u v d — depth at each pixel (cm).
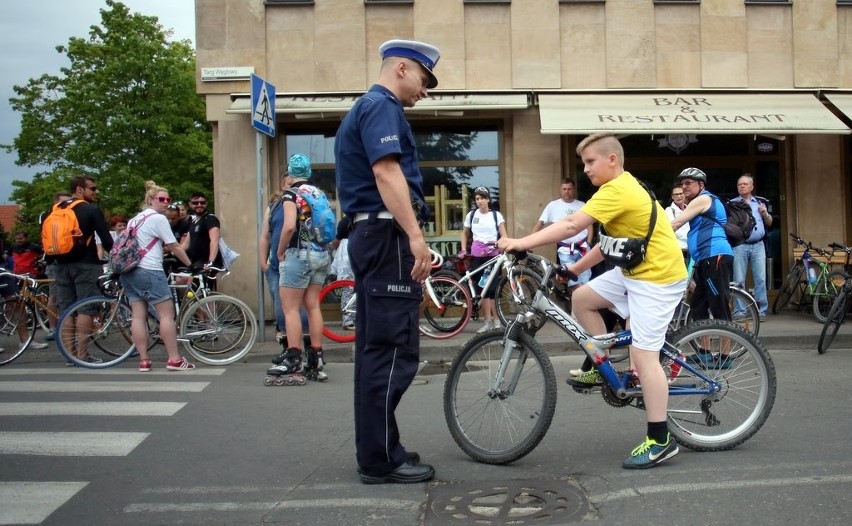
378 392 412
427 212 419
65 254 845
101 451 492
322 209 711
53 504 399
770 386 461
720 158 1190
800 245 1121
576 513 363
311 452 486
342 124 415
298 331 710
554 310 454
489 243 991
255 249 1131
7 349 844
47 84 3403
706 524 346
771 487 392
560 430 521
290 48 1129
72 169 3173
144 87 2855
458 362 460
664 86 1139
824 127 1045
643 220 424
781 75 1149
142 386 698
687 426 465
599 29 1133
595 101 1108
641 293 427
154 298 777
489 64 1130
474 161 1173
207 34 1128
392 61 413
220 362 826
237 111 1063
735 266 1030
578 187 1166
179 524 370
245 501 398
